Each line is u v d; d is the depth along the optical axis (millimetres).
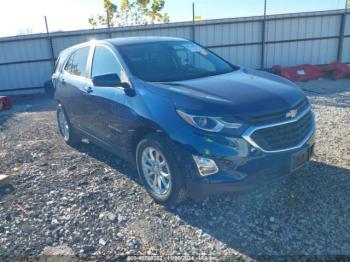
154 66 4371
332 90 11562
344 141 5645
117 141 4477
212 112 3281
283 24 15984
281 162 3369
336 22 16203
